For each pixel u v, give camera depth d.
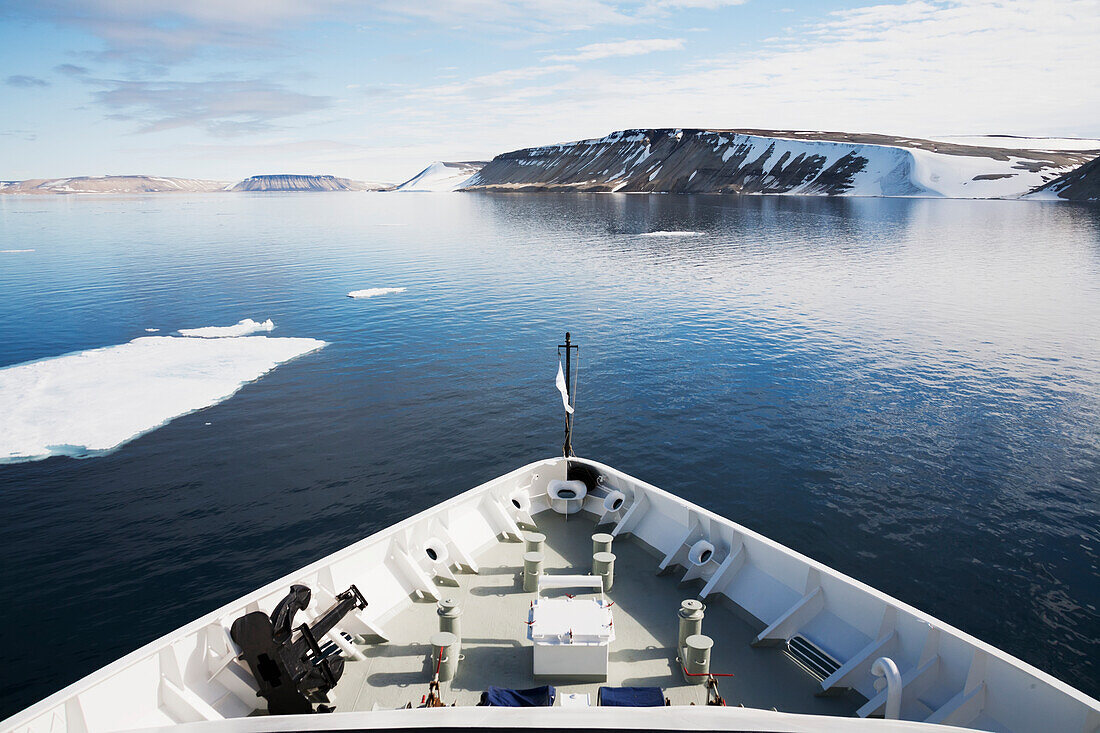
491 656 7.63
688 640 7.13
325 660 6.98
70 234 125.94
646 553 9.80
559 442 28.02
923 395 33.56
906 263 80.06
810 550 19.98
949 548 20.00
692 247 97.62
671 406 32.28
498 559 9.63
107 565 19.14
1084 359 39.44
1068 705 5.48
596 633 7.14
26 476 25.09
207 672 6.71
